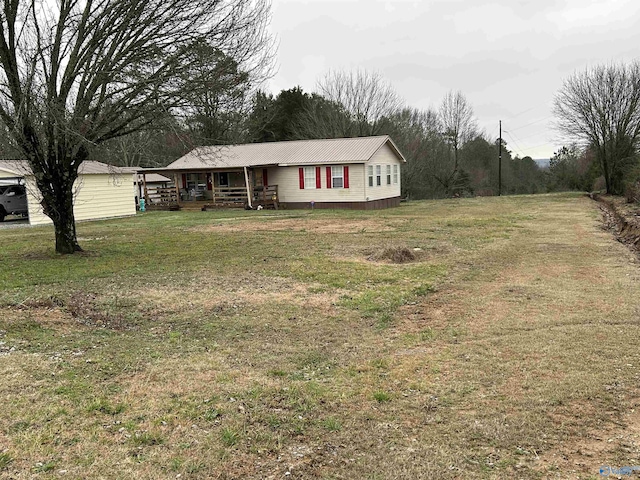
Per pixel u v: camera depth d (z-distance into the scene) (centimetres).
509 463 328
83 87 1037
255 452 339
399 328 630
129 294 782
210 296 775
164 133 1211
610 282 848
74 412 385
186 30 1058
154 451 336
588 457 333
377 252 1137
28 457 323
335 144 2767
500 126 4609
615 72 3222
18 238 1591
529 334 586
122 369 477
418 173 4450
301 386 445
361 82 4197
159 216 2384
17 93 991
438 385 450
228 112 1179
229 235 1540
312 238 1448
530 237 1435
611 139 3269
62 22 1010
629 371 470
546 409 399
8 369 462
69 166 1145
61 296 754
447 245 1288
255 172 2780
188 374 468
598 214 2170
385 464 326
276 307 717
